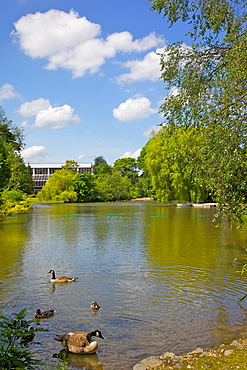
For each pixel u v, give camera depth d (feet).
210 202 197.88
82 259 52.19
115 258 52.65
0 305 31.91
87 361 22.00
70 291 36.09
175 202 224.33
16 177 189.16
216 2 34.22
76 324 27.68
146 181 316.81
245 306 31.24
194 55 34.45
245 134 29.25
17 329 17.72
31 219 124.98
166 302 32.48
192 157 33.50
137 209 175.11
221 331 25.84
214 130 29.58
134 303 32.32
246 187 29.48
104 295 34.68
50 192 272.31
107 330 26.45
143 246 63.31
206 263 48.62
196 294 34.83
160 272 43.78
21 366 16.44
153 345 23.86
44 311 29.78
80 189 282.77
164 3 35.17
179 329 26.37
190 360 20.67
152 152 191.31
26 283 39.19
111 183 297.94
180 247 61.77
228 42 33.60
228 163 28.07
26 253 57.47
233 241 68.03
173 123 35.88
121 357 22.35
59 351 23.54
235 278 40.70
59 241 70.79
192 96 33.71
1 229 93.40
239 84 29.27
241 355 20.76
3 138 145.48
